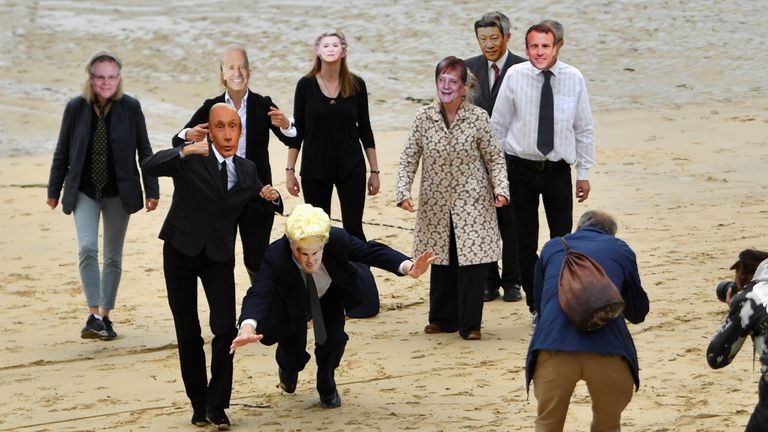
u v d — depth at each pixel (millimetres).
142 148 17516
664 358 15078
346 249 12906
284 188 29234
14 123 39562
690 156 31672
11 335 18203
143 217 26766
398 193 16719
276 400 14359
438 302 17234
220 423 13203
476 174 16578
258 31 51719
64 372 16047
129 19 53781
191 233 13023
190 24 52812
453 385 14539
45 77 46188
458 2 55812
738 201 25875
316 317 13195
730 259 20656
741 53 48719
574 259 11008
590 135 17234
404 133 37500
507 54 18266
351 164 17984
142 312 19547
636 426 12609
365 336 17266
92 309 17734
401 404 13883
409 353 16188
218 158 13203
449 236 16734
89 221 17453
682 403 13289
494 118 17281
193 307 13336
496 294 19312
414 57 48438
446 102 16312
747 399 13344
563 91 16969
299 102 17984
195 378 13344
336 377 15195
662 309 17594
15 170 32969
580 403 13453
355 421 13266
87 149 17141
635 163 30953
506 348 16203
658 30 51812
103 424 13617
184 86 45406
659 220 24219
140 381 15500
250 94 16375
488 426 12852
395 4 55406
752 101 41125
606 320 10617
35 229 26125
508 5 55062
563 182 17109
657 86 44188
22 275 22266
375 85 44969
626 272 11273
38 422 13750
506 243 19047
